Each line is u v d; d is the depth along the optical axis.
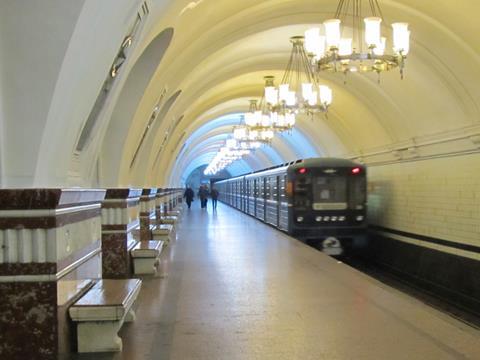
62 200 3.16
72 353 3.88
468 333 4.88
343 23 10.59
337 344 4.50
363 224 15.76
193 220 22.03
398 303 6.12
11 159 3.30
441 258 13.02
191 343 4.47
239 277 7.88
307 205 15.58
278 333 4.83
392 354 4.22
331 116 18.80
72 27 3.14
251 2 8.79
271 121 15.84
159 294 6.58
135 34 4.75
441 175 13.05
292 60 14.20
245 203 29.25
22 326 3.14
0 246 3.11
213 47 9.48
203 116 20.58
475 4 8.89
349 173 15.73
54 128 3.42
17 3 3.07
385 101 14.48
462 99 11.16
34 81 3.22
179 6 6.02
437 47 10.62
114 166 7.18
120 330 4.88
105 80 4.50
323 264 9.26
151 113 8.16
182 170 39.97
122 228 6.42
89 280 4.25
